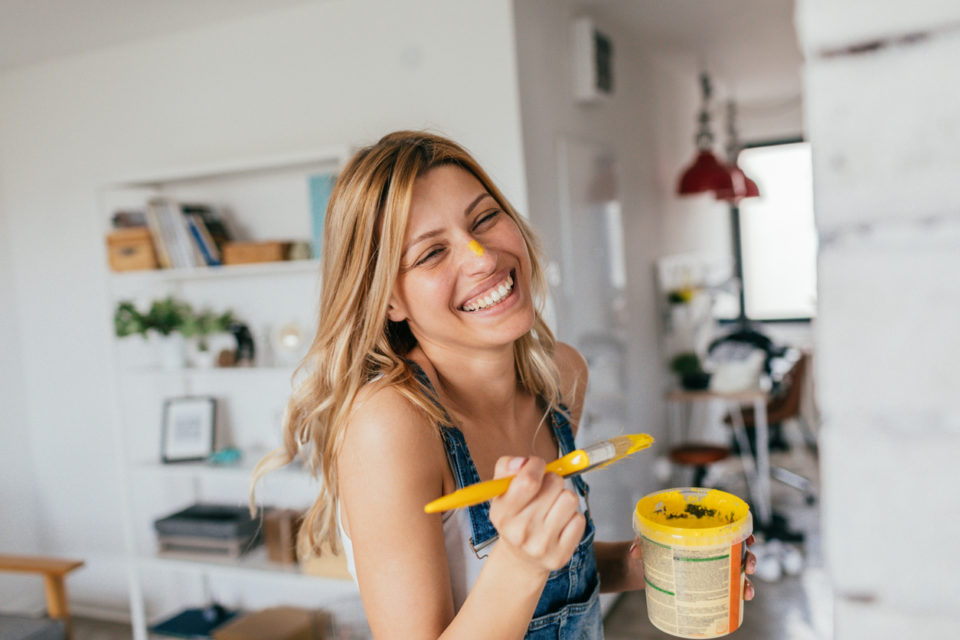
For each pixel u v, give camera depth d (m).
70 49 3.24
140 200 3.27
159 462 3.06
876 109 0.30
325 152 2.58
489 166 2.67
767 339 4.50
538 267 1.06
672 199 4.79
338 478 0.81
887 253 0.30
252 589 3.23
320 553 1.04
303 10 2.92
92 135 3.36
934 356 0.30
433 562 0.75
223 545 2.86
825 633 2.80
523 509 0.60
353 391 0.83
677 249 4.88
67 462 3.56
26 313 3.57
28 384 3.60
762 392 3.85
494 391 0.93
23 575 3.57
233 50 3.06
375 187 0.83
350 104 2.88
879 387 0.31
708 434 5.29
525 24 2.71
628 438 0.66
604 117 3.57
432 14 2.71
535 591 0.64
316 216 2.67
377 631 0.75
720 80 5.28
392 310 0.89
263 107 3.03
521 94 2.65
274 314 3.08
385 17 2.79
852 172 0.30
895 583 0.31
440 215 0.82
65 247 3.45
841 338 0.31
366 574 0.76
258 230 3.09
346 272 0.87
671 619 0.75
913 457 0.30
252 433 3.17
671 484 4.32
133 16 2.89
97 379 3.46
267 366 2.97
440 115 2.73
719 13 3.66
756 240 6.52
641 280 4.09
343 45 2.87
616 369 3.58
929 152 0.29
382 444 0.76
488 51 2.64
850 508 0.31
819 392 0.32
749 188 4.54
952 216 0.29
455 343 0.87
